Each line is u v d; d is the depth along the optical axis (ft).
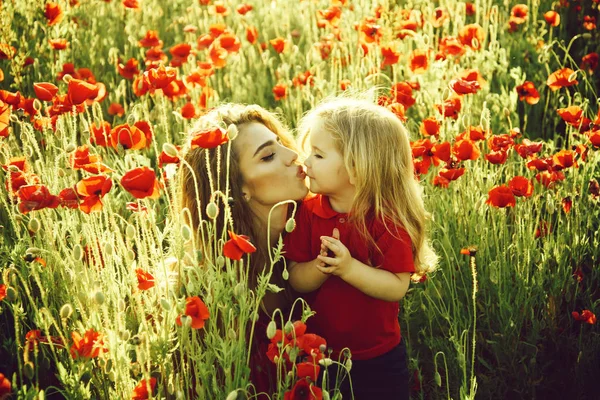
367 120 7.48
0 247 7.85
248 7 15.42
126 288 6.80
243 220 7.71
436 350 8.55
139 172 5.99
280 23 16.57
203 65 11.96
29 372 5.95
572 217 9.31
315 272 7.50
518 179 8.32
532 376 8.43
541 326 8.71
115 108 12.29
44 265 7.36
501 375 8.47
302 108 13.24
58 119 8.37
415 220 7.75
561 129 13.26
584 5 15.34
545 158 8.95
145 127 7.73
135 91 8.89
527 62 14.35
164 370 6.42
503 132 11.90
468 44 11.91
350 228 7.53
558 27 15.62
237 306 6.49
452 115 9.72
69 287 6.92
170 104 12.75
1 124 7.74
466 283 8.98
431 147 8.89
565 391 8.66
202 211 7.75
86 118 12.69
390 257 7.37
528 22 15.03
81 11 15.57
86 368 6.37
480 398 8.43
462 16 14.62
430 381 8.60
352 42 14.12
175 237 6.36
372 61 12.60
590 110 11.85
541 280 8.72
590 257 9.48
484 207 9.27
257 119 8.13
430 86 11.68
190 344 6.17
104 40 15.20
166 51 16.29
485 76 12.71
